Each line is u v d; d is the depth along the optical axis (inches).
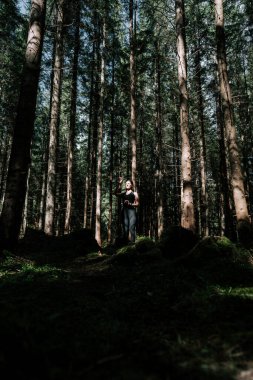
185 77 454.3
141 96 991.6
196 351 88.4
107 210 1630.2
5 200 281.4
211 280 188.4
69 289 168.7
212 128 1024.9
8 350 75.9
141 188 1275.8
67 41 733.9
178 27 469.4
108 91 920.9
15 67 787.4
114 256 285.6
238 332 102.7
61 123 1240.8
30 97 297.0
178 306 137.2
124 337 100.6
